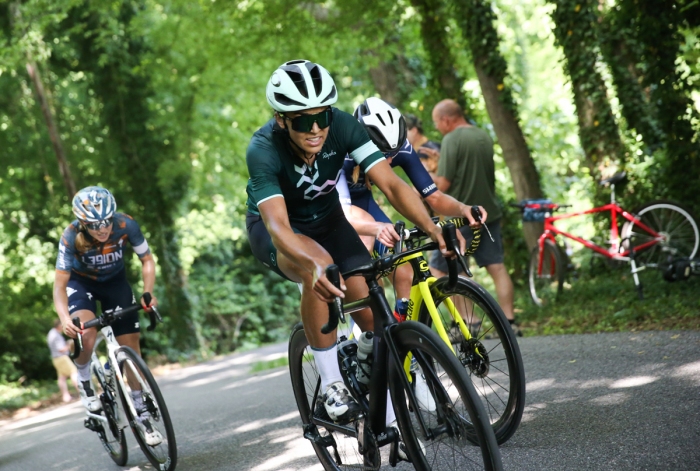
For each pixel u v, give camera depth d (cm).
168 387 1355
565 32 1078
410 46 1650
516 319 932
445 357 324
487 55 1227
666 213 920
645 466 358
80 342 578
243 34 1669
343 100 2420
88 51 2222
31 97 2375
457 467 340
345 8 1485
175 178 2336
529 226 1221
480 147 782
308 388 441
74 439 793
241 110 2308
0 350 2262
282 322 3031
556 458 391
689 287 822
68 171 2244
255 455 536
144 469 575
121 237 616
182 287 2364
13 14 2000
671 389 478
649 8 931
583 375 559
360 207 525
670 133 941
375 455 372
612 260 1057
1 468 713
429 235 362
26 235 2511
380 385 367
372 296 365
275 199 354
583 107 1091
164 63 2097
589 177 1206
